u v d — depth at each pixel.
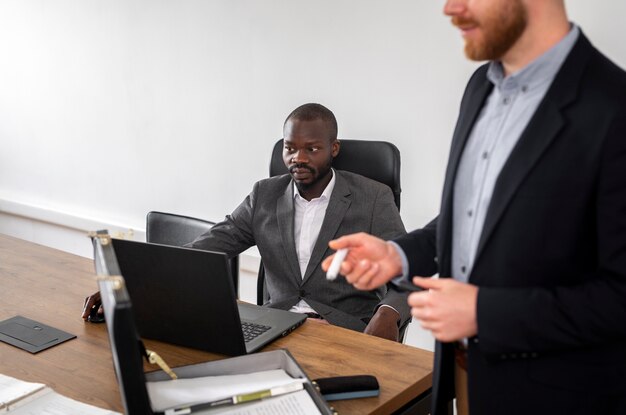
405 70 3.05
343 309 2.33
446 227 1.37
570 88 1.16
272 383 1.44
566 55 1.19
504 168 1.20
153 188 4.16
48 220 4.75
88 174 4.48
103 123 4.30
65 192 4.66
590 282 1.14
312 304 2.30
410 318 2.21
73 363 1.72
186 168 3.97
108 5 4.09
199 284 1.67
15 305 2.08
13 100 4.80
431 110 3.02
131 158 4.22
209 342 1.74
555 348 1.16
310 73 3.35
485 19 1.15
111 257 1.31
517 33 1.17
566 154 1.14
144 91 4.05
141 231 4.24
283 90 3.46
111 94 4.21
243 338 1.71
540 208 1.16
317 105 2.33
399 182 2.41
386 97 3.13
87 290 2.22
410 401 1.65
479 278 1.24
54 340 1.85
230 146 3.74
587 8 2.58
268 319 1.94
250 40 3.53
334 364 1.70
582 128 1.13
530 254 1.18
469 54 1.21
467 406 1.44
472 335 1.21
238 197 3.78
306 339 1.86
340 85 3.26
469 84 1.46
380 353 1.76
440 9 2.90
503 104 1.28
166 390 1.40
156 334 1.80
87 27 4.23
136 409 1.15
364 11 3.12
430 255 1.47
